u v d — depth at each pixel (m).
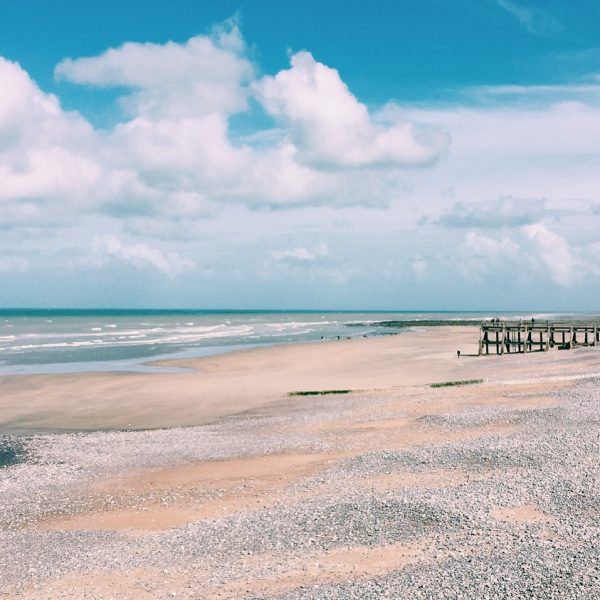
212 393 34.97
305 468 18.81
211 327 130.38
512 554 11.37
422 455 18.83
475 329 113.06
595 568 10.55
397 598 9.88
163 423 27.97
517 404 26.17
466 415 24.39
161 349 66.19
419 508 14.12
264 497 16.25
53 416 29.58
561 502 14.18
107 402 32.72
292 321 184.62
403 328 125.75
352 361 50.31
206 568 11.82
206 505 16.05
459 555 11.55
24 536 14.52
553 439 19.66
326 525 13.55
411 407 27.39
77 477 19.34
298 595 10.25
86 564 12.43
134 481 18.69
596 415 22.80
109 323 157.38
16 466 20.78
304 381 39.09
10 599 11.08
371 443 21.36
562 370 37.91
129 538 13.96
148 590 11.03
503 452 18.42
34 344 73.75
